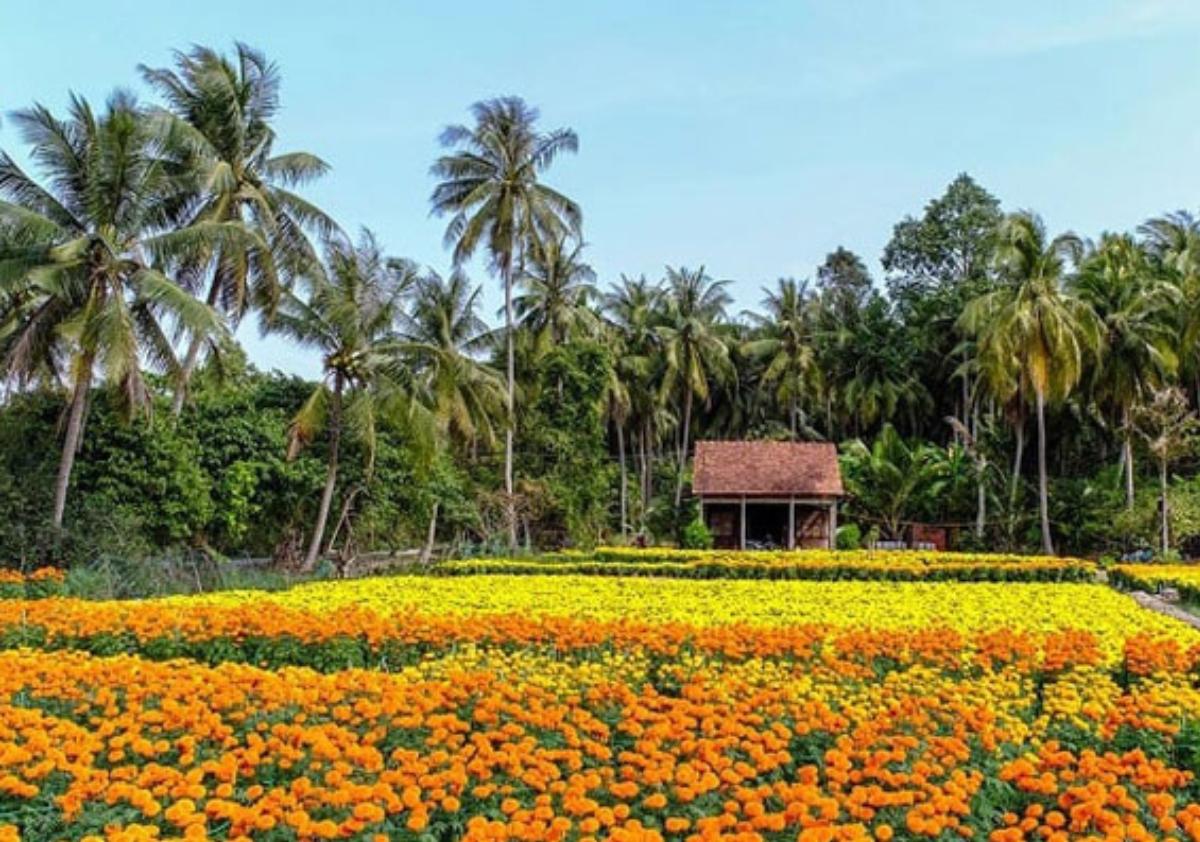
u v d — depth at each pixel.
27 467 22.00
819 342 52.59
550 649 9.86
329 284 26.27
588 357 40.41
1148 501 37.62
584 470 39.44
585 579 19.83
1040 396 34.91
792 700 7.14
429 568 25.42
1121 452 42.78
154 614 10.69
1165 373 38.19
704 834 4.55
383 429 29.84
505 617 10.92
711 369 51.25
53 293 19.94
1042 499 34.97
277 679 7.14
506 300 34.81
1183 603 20.41
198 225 21.36
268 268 24.55
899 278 56.88
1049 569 23.89
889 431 42.88
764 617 13.08
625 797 5.30
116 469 22.80
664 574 24.16
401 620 10.45
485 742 5.70
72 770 5.16
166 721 6.18
